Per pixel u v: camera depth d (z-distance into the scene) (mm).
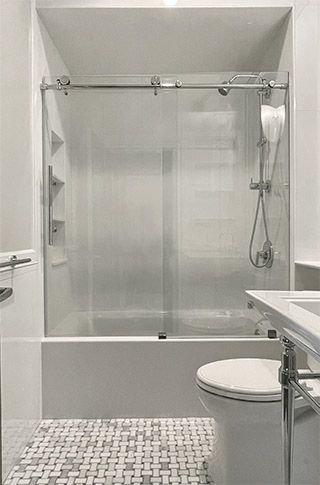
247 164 2910
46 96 2854
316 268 2533
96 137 2916
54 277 2844
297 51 2750
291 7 2758
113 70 3525
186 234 2928
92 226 2908
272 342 2756
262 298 1561
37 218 2711
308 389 1840
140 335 2822
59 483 2047
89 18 2838
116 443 2412
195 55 3320
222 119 2912
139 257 2908
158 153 2930
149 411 2705
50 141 2861
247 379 1940
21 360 2355
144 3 2748
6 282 2125
